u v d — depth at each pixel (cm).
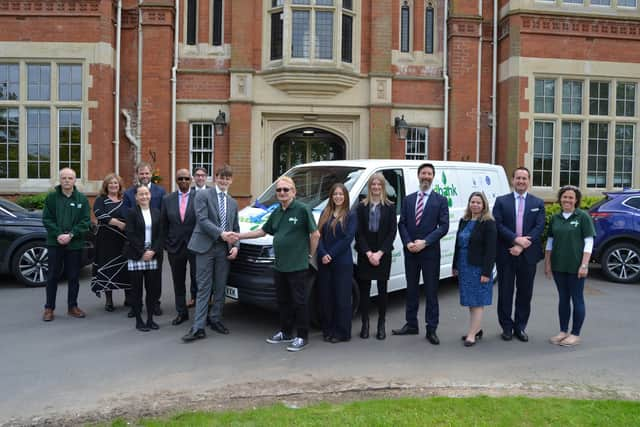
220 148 1298
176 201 646
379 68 1307
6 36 1213
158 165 1270
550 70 1306
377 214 574
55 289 647
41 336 582
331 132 1341
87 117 1226
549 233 584
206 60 1299
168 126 1276
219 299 598
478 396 414
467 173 828
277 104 1300
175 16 1291
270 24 1295
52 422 375
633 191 928
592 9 1327
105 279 672
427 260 577
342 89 1305
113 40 1267
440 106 1351
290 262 542
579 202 565
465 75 1335
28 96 1235
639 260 898
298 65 1264
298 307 547
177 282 645
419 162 748
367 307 589
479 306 558
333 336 575
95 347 546
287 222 546
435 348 552
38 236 828
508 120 1302
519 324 584
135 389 435
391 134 1332
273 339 567
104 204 674
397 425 354
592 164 1353
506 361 511
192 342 567
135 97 1291
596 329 624
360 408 385
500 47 1359
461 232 570
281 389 435
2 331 600
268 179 1329
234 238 570
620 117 1350
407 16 1360
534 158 1328
